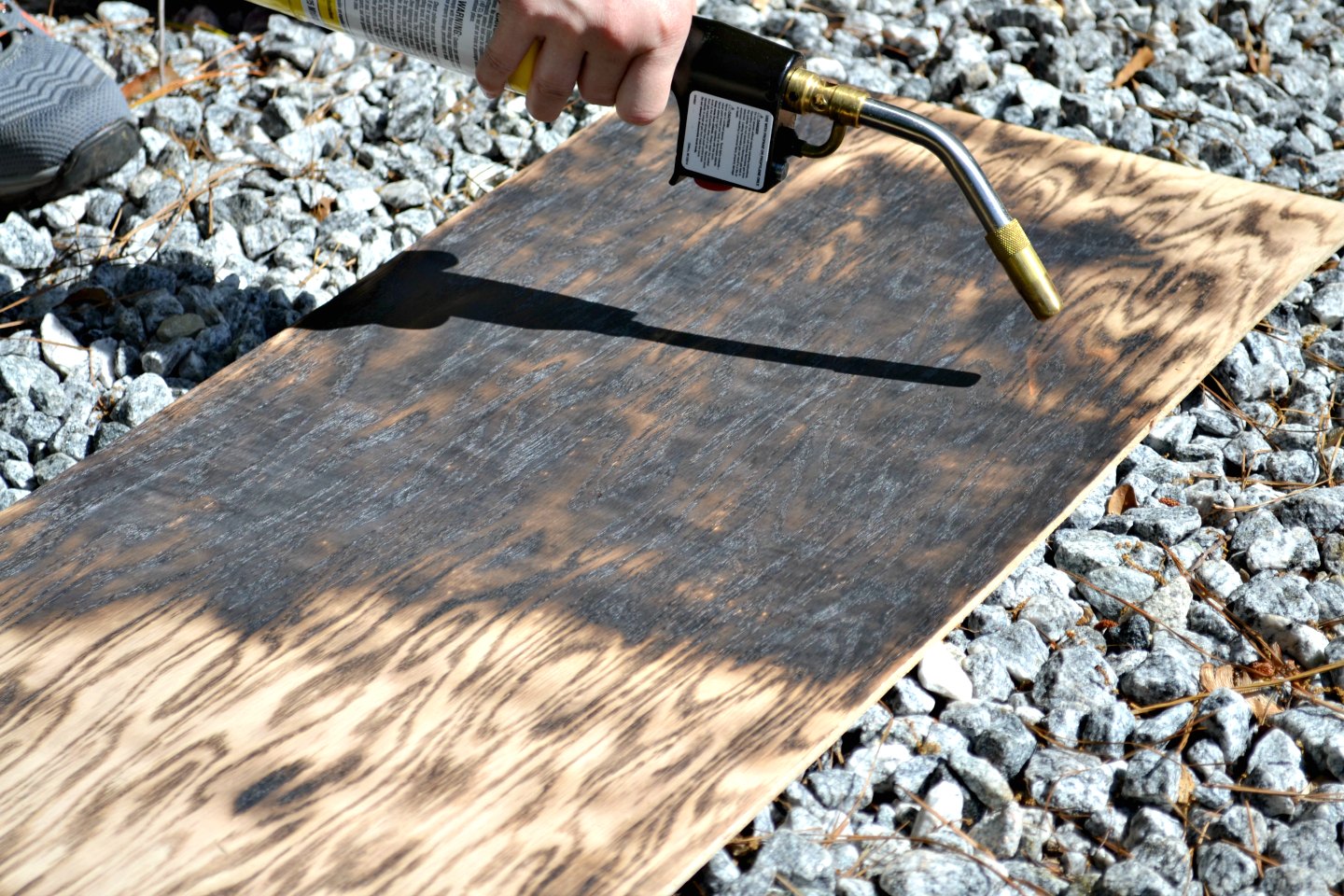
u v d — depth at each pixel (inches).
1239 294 71.9
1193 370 66.9
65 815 47.6
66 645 53.6
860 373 67.2
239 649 53.6
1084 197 80.1
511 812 47.9
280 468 61.9
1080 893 50.8
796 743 50.2
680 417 64.7
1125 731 57.2
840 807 54.2
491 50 59.0
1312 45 114.6
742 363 67.9
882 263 74.6
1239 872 51.2
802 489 60.9
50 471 71.0
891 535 58.6
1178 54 108.6
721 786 48.7
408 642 53.9
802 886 50.2
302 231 88.5
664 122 86.6
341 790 48.6
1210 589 64.5
